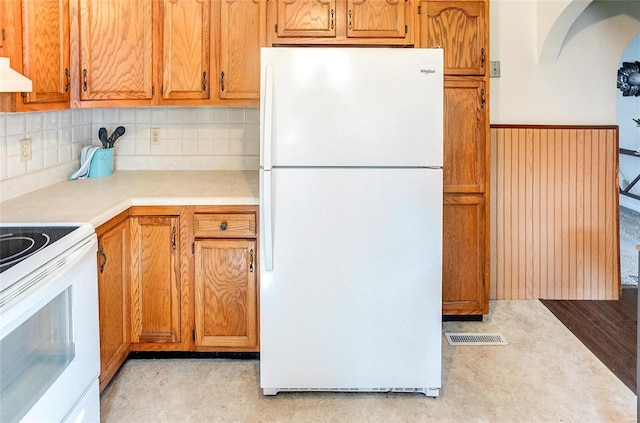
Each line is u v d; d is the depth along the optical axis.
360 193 2.06
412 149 2.05
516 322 3.02
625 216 5.80
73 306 1.60
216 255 2.38
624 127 6.32
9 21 1.86
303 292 2.11
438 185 2.07
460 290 2.95
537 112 3.37
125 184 2.62
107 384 2.25
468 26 2.77
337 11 2.70
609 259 3.39
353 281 2.11
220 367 2.47
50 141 2.57
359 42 2.72
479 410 2.12
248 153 3.10
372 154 2.04
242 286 2.40
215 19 2.66
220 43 2.67
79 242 1.67
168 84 2.67
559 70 3.35
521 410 2.11
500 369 2.46
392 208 2.08
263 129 2.01
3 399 1.19
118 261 2.22
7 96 1.92
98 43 2.54
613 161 3.38
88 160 2.80
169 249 2.37
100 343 2.04
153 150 3.08
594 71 3.35
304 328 2.13
